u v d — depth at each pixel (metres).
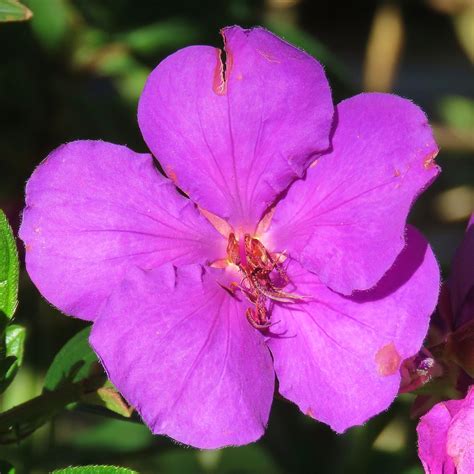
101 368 0.45
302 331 0.45
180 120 0.45
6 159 0.55
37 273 0.44
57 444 0.54
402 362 0.44
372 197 0.44
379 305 0.44
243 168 0.45
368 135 0.44
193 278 0.45
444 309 0.47
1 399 0.54
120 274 0.44
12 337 0.46
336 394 0.44
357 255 0.44
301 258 0.45
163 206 0.45
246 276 0.45
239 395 0.44
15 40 0.55
